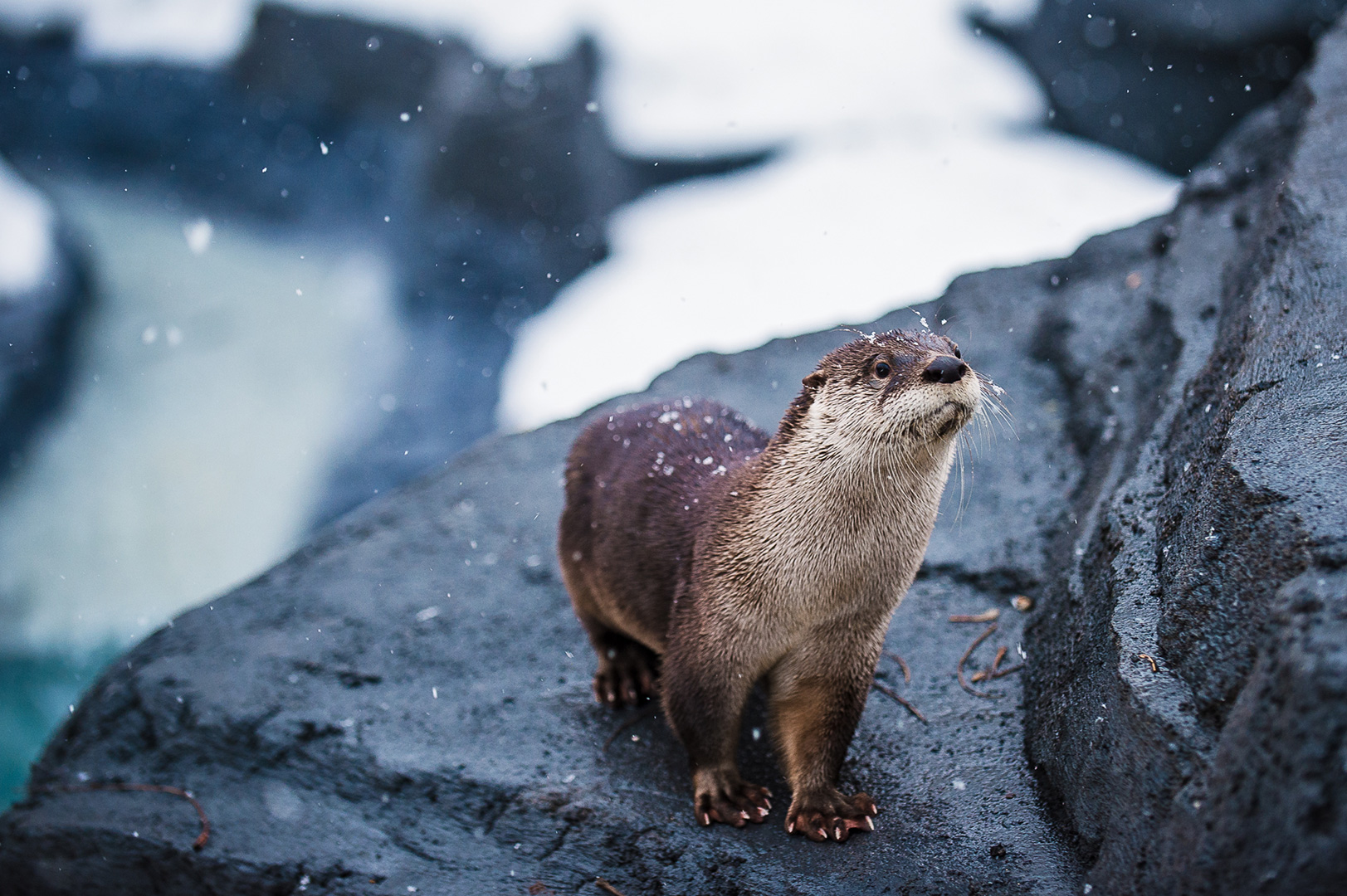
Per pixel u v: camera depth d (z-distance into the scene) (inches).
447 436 529.7
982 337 196.1
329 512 520.7
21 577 473.7
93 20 636.1
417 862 130.7
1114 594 117.6
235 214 623.5
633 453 143.5
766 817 123.7
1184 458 128.0
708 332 492.7
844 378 114.4
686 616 124.6
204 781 148.7
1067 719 119.0
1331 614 81.4
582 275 561.0
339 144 632.4
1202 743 95.0
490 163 571.2
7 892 152.6
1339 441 101.7
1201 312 159.6
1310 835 74.9
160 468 518.3
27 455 505.7
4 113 612.7
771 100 609.0
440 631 164.2
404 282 585.0
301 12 606.9
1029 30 613.9
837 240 525.0
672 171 592.1
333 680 157.1
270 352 567.2
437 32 604.1
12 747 379.6
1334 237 133.1
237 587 184.5
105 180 618.8
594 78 607.8
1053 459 167.6
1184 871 89.1
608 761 137.2
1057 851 112.8
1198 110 532.7
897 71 618.5
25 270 523.5
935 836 117.9
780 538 116.3
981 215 526.3
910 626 148.3
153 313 573.9
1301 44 501.0
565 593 169.0
